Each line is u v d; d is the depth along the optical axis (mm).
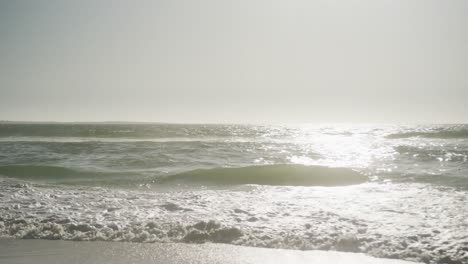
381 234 6297
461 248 5574
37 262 5234
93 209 8297
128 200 9359
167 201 9250
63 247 5902
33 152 21734
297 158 19016
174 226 6719
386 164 16594
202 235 6262
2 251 5723
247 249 5762
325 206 8734
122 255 5527
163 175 13945
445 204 8797
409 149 20844
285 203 9102
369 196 10055
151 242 6117
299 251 5672
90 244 6047
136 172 14953
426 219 7355
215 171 14234
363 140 30719
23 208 8367
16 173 14641
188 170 15156
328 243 5906
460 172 14078
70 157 19594
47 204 8820
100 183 13008
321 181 13109
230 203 9062
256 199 9672
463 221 7152
